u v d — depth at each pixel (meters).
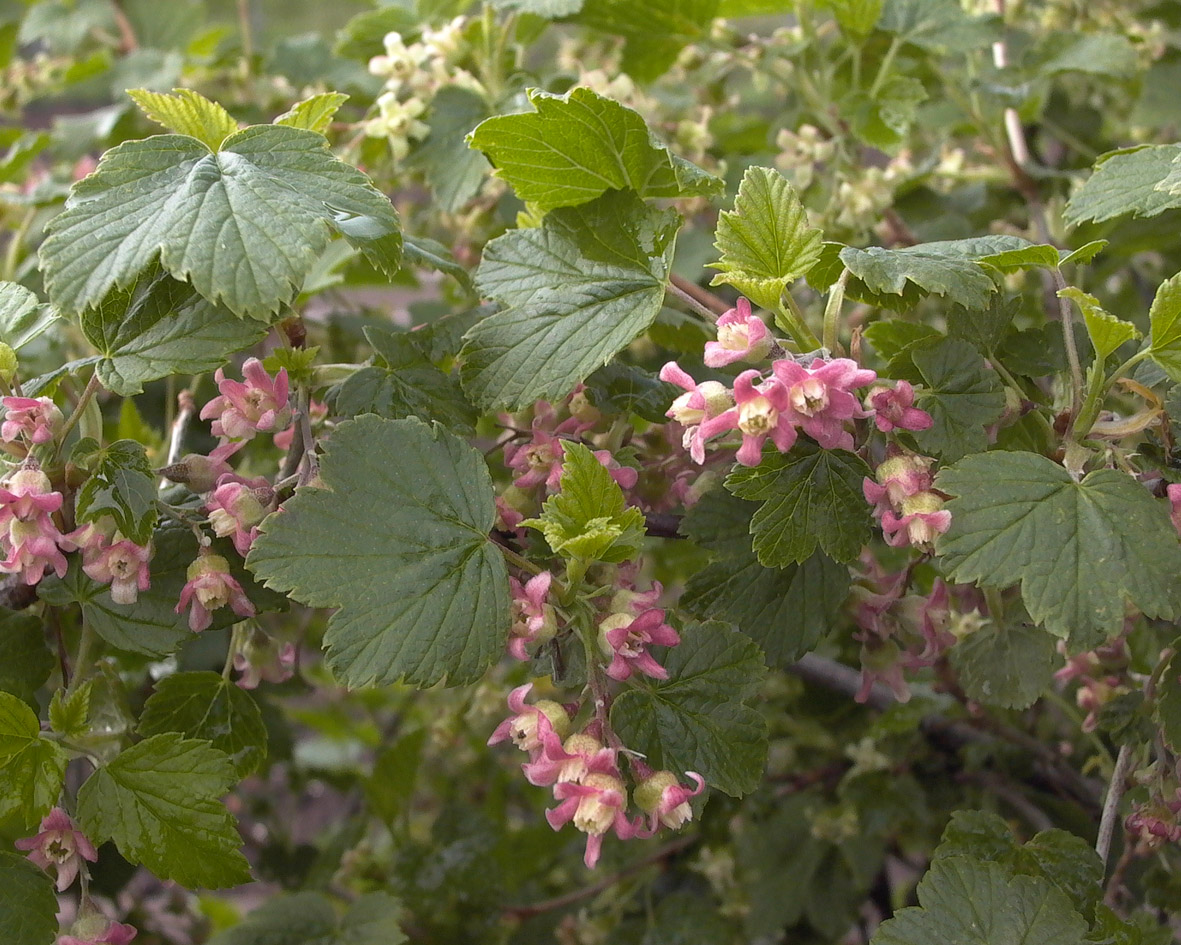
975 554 0.39
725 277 0.40
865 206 0.54
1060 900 0.41
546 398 0.42
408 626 0.40
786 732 0.60
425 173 0.53
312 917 0.51
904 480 0.40
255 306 0.39
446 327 0.45
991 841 0.44
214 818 0.41
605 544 0.39
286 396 0.42
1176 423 0.41
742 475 0.41
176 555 0.43
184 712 0.44
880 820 0.57
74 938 0.41
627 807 0.40
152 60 0.66
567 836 0.64
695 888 0.62
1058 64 0.57
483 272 0.44
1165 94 0.64
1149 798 0.44
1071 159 0.66
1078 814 0.55
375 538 0.40
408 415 0.43
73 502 0.41
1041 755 0.57
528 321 0.43
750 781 0.41
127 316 0.41
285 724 0.59
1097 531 0.39
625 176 0.44
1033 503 0.39
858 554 0.41
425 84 0.52
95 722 0.44
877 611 0.45
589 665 0.39
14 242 0.58
